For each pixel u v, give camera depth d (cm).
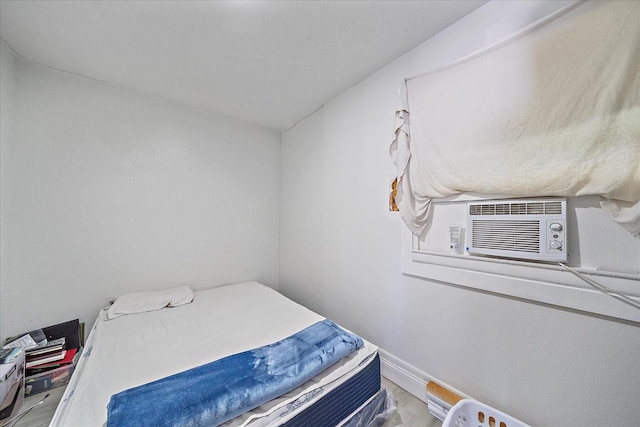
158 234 225
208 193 254
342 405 108
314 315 176
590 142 93
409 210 155
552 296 104
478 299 129
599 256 96
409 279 162
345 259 212
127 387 101
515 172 112
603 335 94
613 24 88
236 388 92
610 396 93
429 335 151
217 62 176
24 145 168
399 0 126
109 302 198
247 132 281
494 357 123
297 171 279
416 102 155
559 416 104
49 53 164
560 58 100
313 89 212
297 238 277
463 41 135
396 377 167
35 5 126
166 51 164
